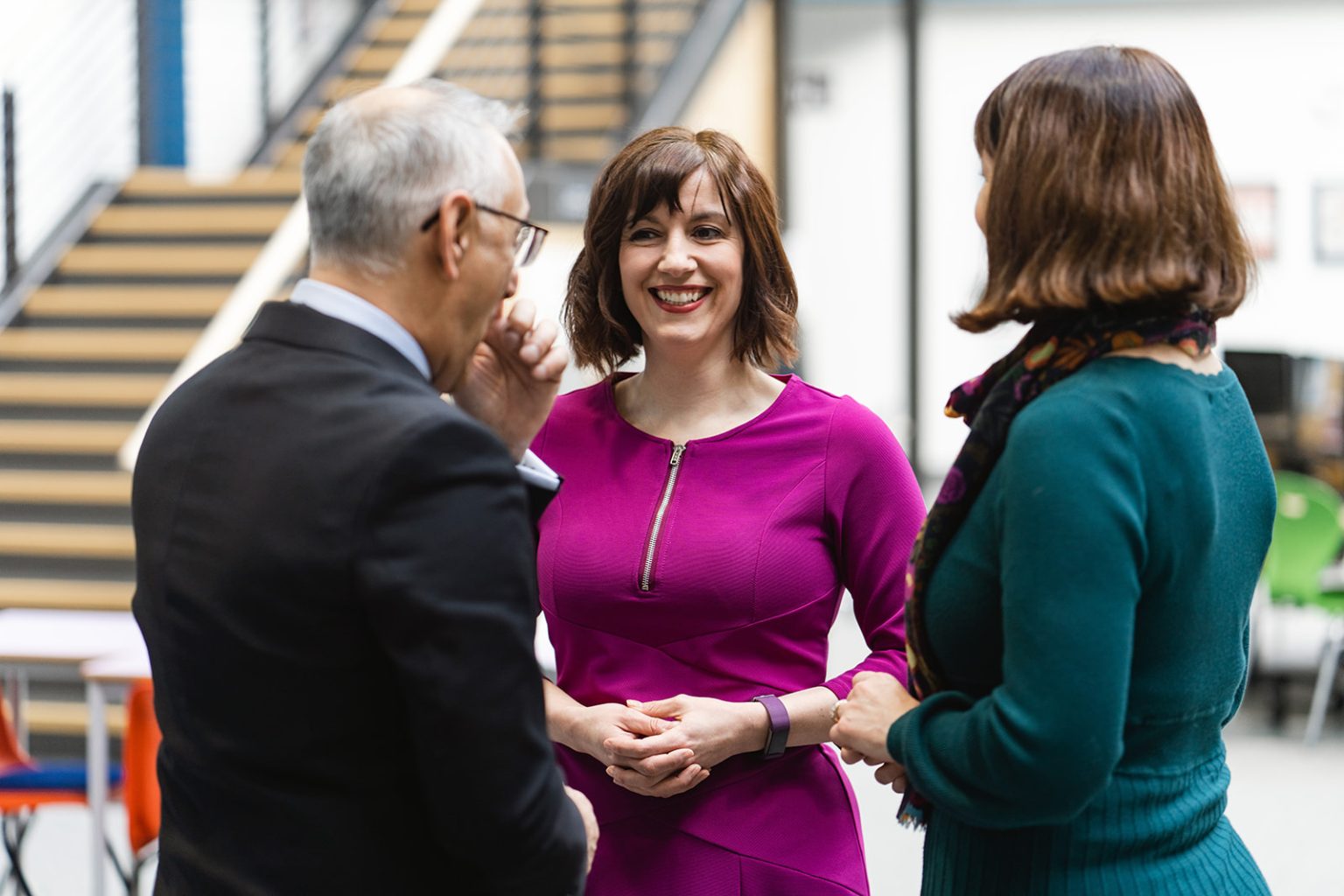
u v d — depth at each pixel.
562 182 7.45
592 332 2.10
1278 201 11.74
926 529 1.45
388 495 1.30
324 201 1.40
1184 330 1.38
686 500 1.96
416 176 1.38
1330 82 11.54
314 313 1.41
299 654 1.32
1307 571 5.84
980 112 1.48
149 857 3.62
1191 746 1.45
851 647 6.89
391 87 1.44
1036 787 1.28
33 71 7.88
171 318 7.51
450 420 1.33
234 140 9.70
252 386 1.40
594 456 2.04
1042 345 1.40
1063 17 11.70
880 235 11.48
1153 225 1.33
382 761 1.35
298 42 10.23
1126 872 1.40
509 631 1.31
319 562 1.30
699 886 1.88
